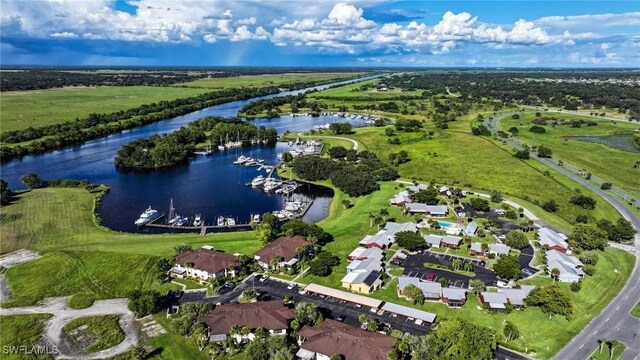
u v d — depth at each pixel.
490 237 170.12
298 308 113.38
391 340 100.94
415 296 123.00
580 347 105.56
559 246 156.38
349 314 118.19
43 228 175.25
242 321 109.06
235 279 136.50
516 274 134.25
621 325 114.88
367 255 147.88
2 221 181.12
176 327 109.12
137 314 116.44
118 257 148.88
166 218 197.50
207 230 183.62
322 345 99.88
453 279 137.88
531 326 113.88
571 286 131.12
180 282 134.75
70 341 106.75
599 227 173.00
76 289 130.75
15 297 126.25
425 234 171.62
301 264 145.62
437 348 96.88
